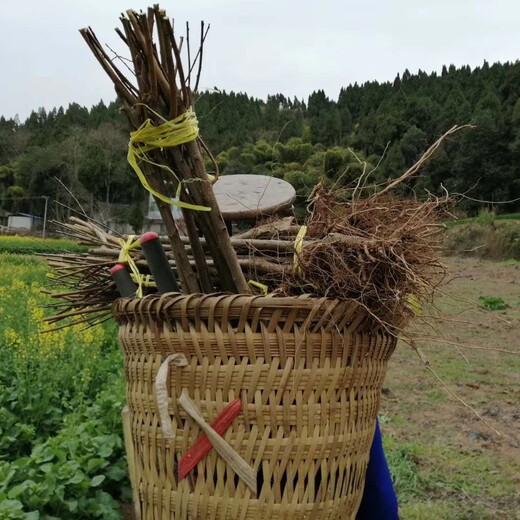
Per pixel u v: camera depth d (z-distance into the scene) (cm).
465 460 501
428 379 756
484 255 2233
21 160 5275
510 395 702
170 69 165
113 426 477
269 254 196
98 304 239
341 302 163
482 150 2767
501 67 6109
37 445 453
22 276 1644
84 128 6322
